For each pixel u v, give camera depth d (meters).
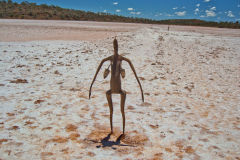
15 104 5.93
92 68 10.61
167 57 14.47
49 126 4.79
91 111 5.73
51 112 5.54
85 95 6.92
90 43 20.00
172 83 8.80
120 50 16.02
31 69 9.94
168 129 4.94
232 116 5.92
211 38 29.66
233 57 15.80
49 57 12.82
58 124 4.91
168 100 6.89
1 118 5.05
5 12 74.25
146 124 5.13
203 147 4.26
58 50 15.41
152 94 7.36
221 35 36.84
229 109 6.45
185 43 22.69
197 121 5.47
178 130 4.92
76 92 7.17
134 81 8.74
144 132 4.73
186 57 14.91
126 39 23.59
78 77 8.99
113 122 5.14
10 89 7.11
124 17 118.50
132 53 14.97
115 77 4.00
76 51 15.20
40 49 15.52
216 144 4.40
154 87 8.14
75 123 5.00
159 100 6.84
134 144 4.23
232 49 19.80
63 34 27.39
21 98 6.39
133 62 12.21
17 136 4.32
